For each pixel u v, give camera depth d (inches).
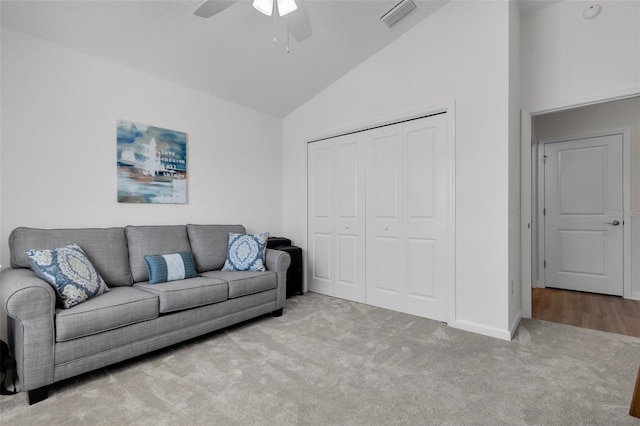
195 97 130.9
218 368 76.9
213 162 137.0
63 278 72.2
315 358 82.0
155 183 117.6
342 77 140.2
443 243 110.7
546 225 163.8
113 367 77.4
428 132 115.2
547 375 72.8
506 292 95.3
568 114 157.2
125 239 102.5
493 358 81.7
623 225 143.7
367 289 133.3
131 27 94.5
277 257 117.0
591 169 151.3
